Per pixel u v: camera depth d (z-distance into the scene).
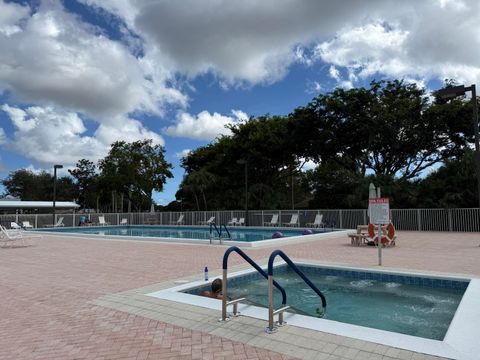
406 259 9.79
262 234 21.86
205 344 4.06
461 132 25.45
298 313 5.38
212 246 14.04
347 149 29.20
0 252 13.25
